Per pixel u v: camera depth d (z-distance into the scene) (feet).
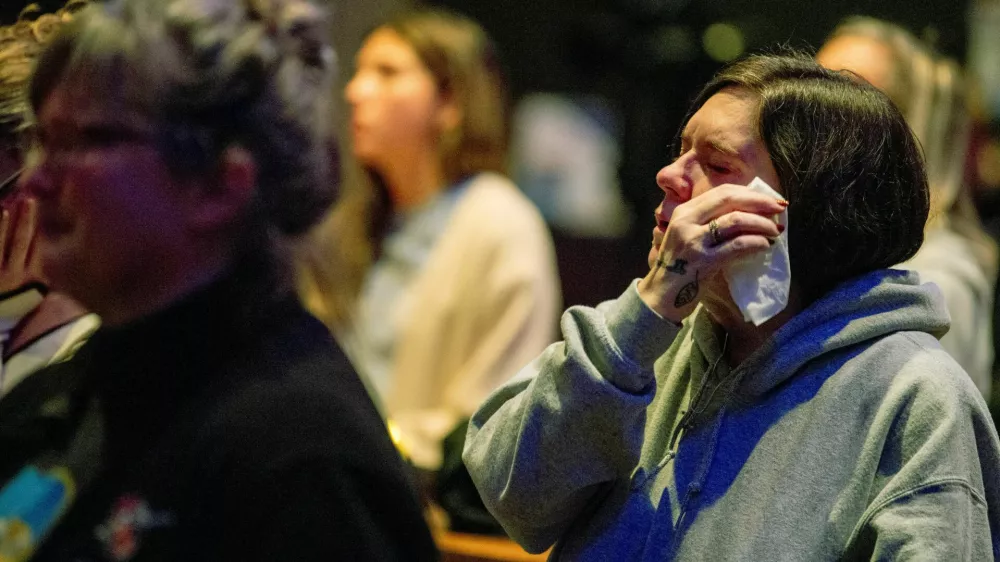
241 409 7.78
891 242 9.78
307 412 7.82
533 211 21.98
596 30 26.61
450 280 20.92
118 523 7.60
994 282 18.30
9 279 10.67
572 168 34.68
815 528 9.14
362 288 21.72
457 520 14.87
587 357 9.51
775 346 9.73
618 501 10.05
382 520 7.93
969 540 8.90
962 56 25.54
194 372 7.95
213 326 7.98
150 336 7.98
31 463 8.16
